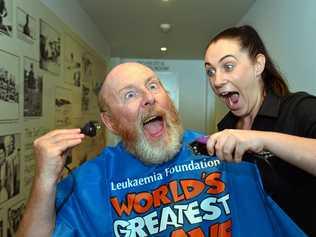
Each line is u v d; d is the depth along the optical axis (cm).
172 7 283
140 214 86
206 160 89
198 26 339
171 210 86
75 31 264
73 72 260
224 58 101
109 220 85
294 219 92
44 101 194
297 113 87
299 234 79
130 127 92
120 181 89
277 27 226
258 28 265
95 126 86
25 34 164
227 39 103
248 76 101
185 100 541
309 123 82
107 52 422
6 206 145
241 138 67
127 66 95
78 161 270
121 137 95
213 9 288
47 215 78
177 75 539
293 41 200
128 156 92
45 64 195
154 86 94
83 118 294
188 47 440
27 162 169
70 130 78
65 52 237
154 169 90
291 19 202
